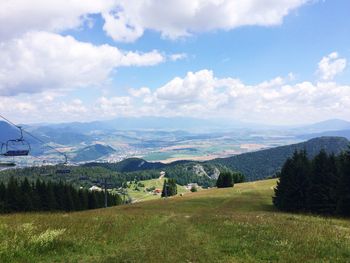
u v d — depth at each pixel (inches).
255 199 3403.1
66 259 597.6
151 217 1529.3
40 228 855.7
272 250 642.8
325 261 554.6
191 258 601.0
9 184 3806.6
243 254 629.6
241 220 1282.0
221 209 2684.5
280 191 2773.1
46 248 646.5
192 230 1072.2
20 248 606.2
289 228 957.2
